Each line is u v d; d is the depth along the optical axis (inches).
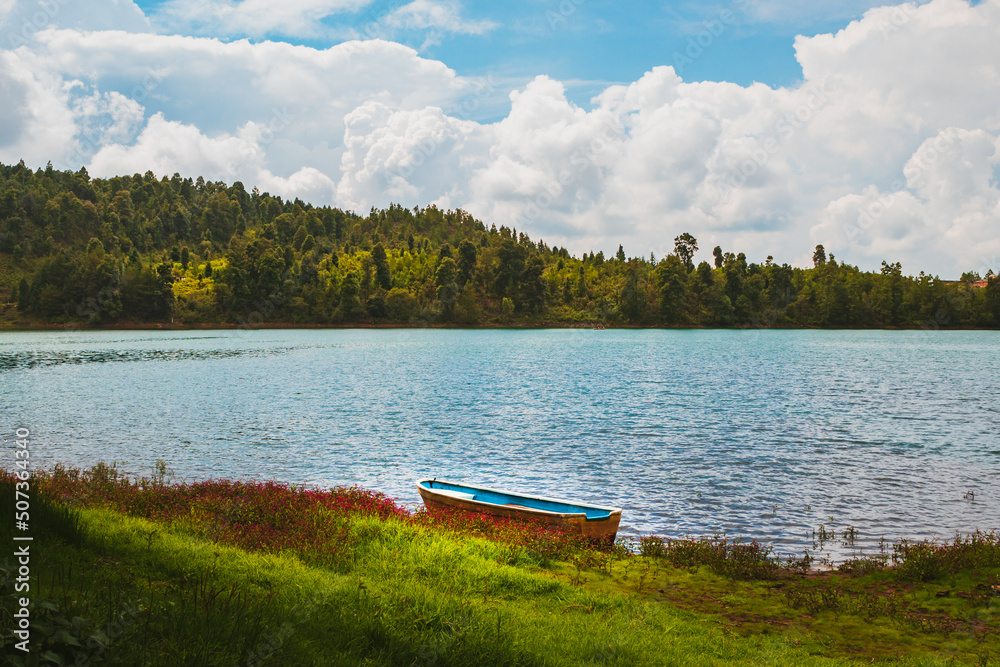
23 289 7007.9
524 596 441.4
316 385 2443.4
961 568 550.9
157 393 2192.4
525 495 711.1
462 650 304.2
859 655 375.6
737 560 583.5
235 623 287.4
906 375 2851.9
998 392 2239.2
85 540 432.5
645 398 2065.7
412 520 625.9
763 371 3036.4
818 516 815.1
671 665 328.5
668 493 929.5
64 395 2130.9
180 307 7313.0
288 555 480.4
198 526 554.9
